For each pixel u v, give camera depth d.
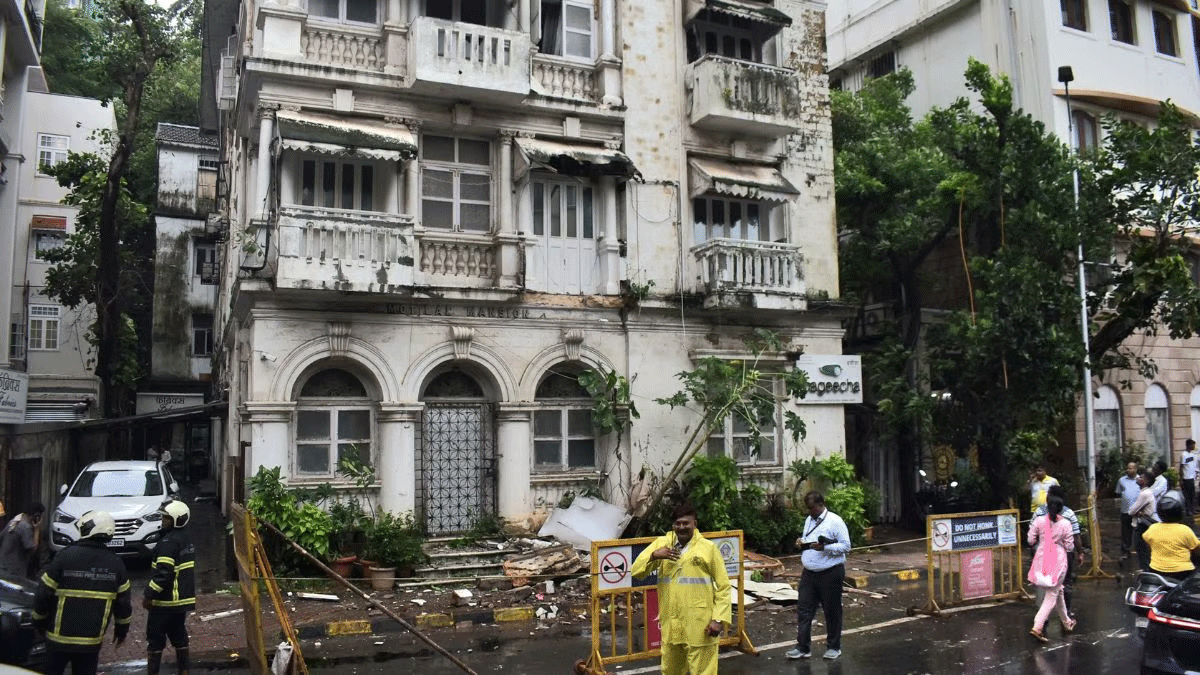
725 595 7.21
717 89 16.98
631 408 15.52
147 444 32.91
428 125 15.38
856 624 11.27
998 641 10.23
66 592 7.16
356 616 11.23
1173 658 7.27
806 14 19.12
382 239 13.95
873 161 20.36
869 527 17.88
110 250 23.81
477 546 14.52
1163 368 24.94
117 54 24.78
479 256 15.59
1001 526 12.74
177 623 8.53
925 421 18.16
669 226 17.03
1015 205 18.30
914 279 20.75
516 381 15.42
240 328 16.77
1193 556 10.09
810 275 18.38
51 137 31.06
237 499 14.05
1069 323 17.62
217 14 22.55
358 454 14.59
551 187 16.36
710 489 15.40
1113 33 24.58
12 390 18.77
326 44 14.93
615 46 17.14
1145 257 17.83
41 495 19.55
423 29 14.69
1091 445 18.11
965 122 20.55
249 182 15.76
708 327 17.12
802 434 16.19
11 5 22.33
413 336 14.73
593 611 8.80
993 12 23.53
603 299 16.20
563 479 15.77
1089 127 23.52
